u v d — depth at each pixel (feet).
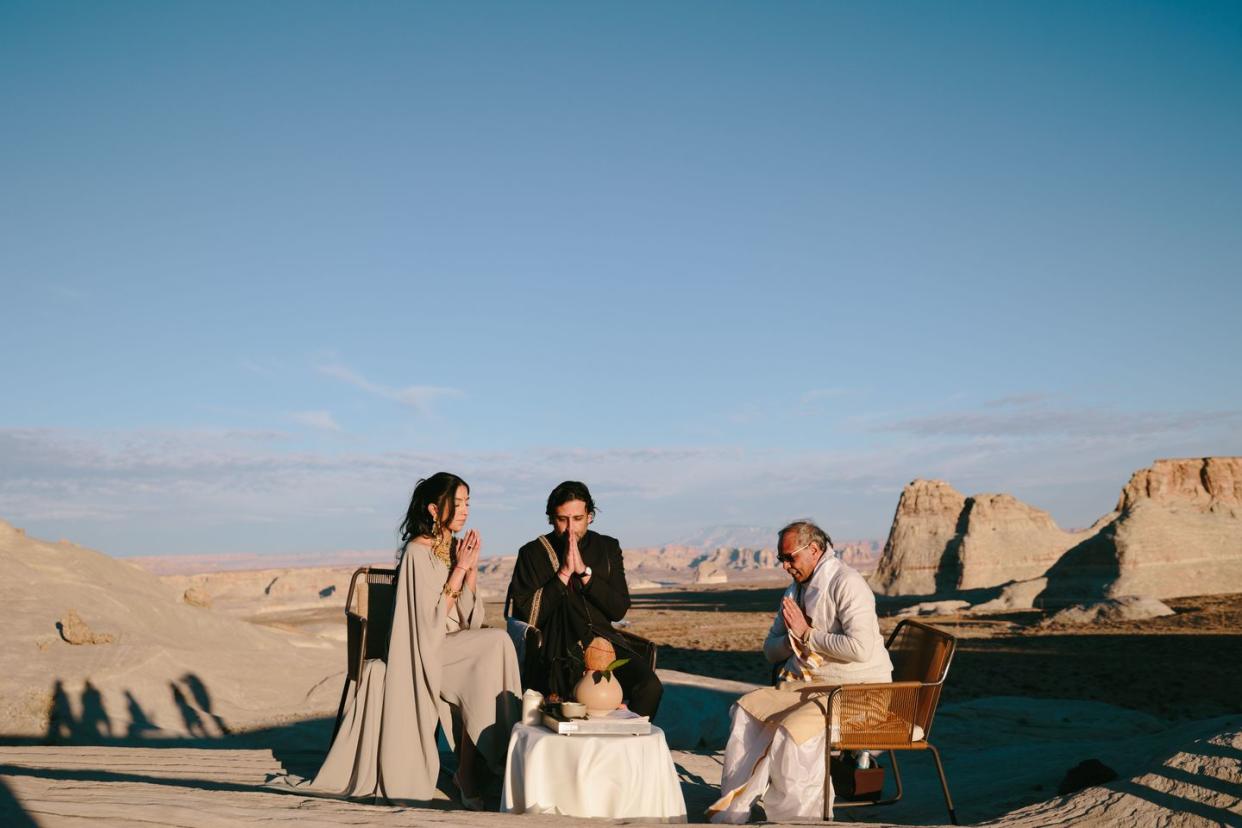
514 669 19.35
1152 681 86.22
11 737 33.94
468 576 19.43
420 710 18.51
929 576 346.33
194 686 40.75
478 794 18.90
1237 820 14.76
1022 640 133.80
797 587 21.04
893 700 18.94
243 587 426.10
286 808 14.02
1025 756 27.55
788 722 18.49
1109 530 229.45
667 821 16.98
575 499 21.84
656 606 328.08
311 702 41.63
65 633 42.16
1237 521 244.42
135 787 14.37
